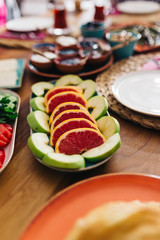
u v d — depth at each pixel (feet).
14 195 1.17
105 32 2.96
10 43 2.80
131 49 2.39
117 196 1.04
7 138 1.42
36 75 2.20
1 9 4.63
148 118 1.57
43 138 1.34
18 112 1.66
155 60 2.23
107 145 1.23
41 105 1.62
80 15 3.75
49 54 2.19
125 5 3.85
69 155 1.22
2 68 2.23
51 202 0.98
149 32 2.81
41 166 1.31
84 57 2.14
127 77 1.89
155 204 0.93
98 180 1.07
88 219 0.85
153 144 1.44
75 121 1.36
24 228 0.96
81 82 1.84
